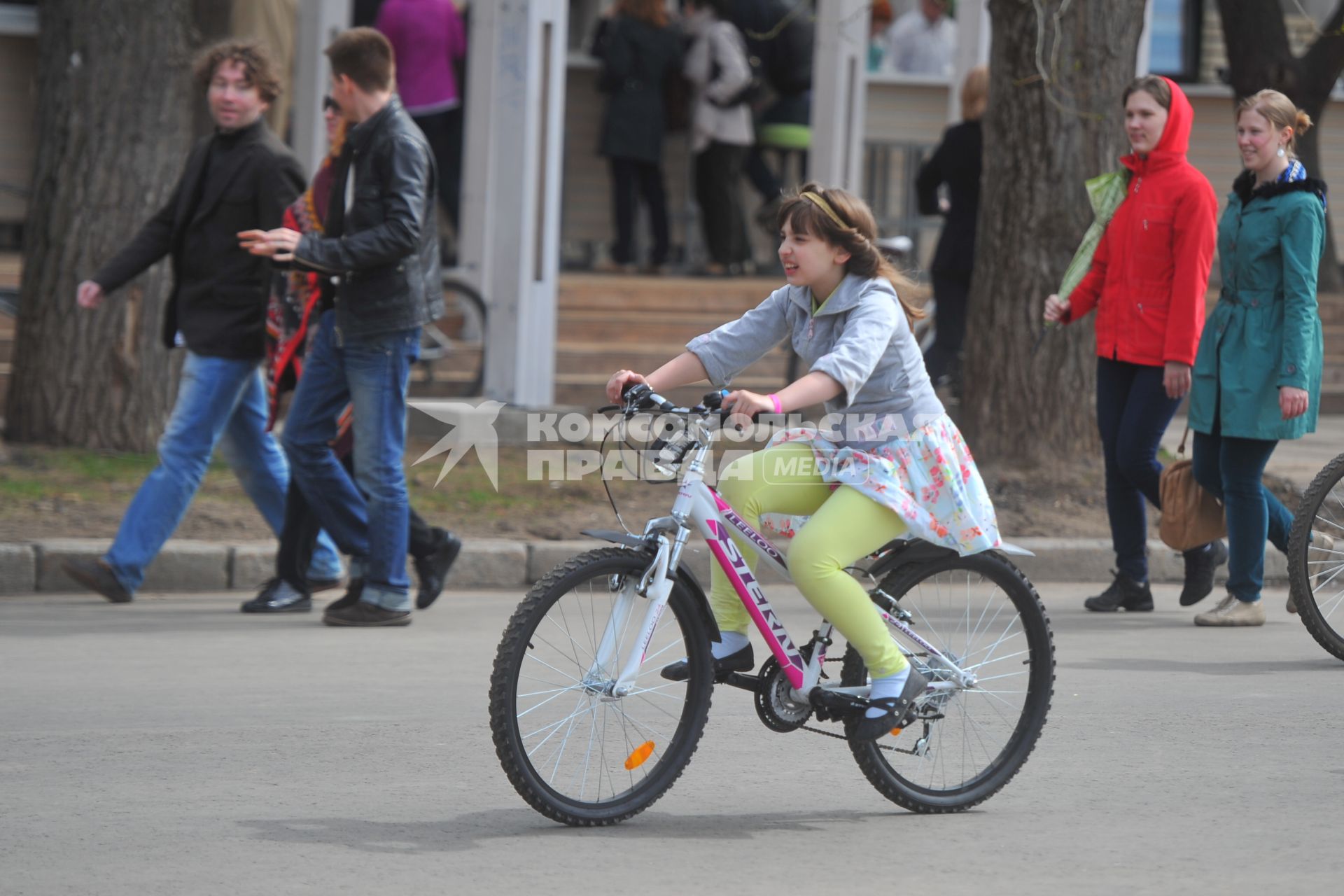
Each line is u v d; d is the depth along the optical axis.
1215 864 15.84
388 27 52.34
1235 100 55.00
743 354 17.47
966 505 16.98
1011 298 36.78
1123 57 36.28
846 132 53.88
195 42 41.12
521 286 43.50
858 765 18.67
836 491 16.81
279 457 28.69
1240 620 27.31
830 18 52.88
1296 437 25.14
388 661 24.22
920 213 43.25
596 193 60.84
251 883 14.91
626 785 16.92
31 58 53.25
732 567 16.72
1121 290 27.23
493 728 16.20
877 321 16.44
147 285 37.06
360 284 25.47
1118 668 24.14
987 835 16.73
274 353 26.75
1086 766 19.19
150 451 37.19
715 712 21.50
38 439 37.09
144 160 36.81
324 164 26.39
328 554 28.91
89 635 25.59
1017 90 36.44
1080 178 36.16
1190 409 26.23
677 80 56.28
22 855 15.64
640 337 50.41
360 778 18.38
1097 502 35.12
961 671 17.66
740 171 57.00
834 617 16.58
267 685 22.62
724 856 15.97
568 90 60.16
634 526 33.09
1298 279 24.73
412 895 14.67
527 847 16.09
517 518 33.31
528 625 16.19
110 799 17.47
